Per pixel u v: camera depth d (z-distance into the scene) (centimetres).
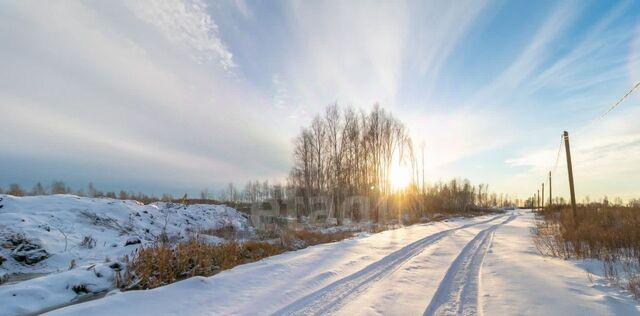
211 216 2512
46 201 1534
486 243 1470
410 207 4238
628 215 1767
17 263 977
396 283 745
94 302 578
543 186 5825
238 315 542
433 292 675
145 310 555
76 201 1623
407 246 1307
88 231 1377
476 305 598
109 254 1141
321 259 999
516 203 12631
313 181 3584
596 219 1864
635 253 998
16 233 1072
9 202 1402
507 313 543
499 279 771
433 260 1026
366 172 3619
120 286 745
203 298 622
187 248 944
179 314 543
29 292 650
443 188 5859
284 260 974
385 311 563
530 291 650
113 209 1697
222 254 980
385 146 3788
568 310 537
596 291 647
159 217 1978
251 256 1084
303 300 618
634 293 618
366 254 1107
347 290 686
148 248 901
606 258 934
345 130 3619
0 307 594
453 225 2655
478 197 8875
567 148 1820
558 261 973
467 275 835
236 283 722
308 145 3641
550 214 3162
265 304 595
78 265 1020
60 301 661
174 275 804
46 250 1071
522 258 1027
